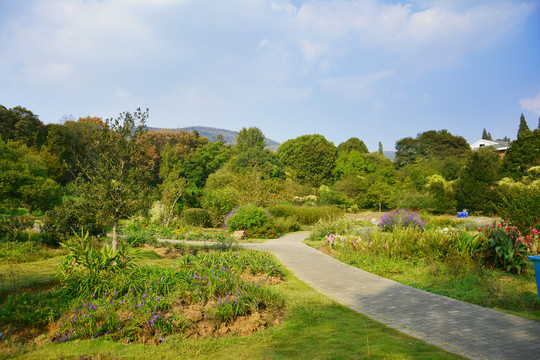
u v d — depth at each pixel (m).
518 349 4.02
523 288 7.00
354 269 9.48
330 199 40.31
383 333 4.59
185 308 5.39
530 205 10.47
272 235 18.44
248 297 5.63
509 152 43.03
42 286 6.64
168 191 23.22
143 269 6.98
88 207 9.45
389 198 39.81
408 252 10.28
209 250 12.80
